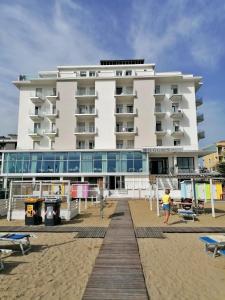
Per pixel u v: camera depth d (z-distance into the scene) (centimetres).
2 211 1717
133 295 507
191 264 704
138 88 4859
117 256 765
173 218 1559
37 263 712
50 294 520
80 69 5222
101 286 549
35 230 1173
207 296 513
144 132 4700
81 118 4931
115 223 1367
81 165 4225
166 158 4578
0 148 5859
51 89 5159
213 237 835
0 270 657
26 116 5050
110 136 4744
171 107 4941
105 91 4909
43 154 4309
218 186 2398
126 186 4116
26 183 1652
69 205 1512
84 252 819
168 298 504
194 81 5012
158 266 688
